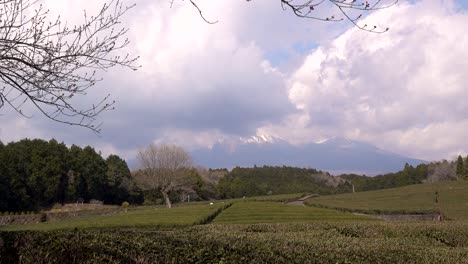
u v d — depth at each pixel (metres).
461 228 15.58
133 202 71.38
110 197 68.69
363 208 43.22
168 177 62.97
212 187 84.19
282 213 32.81
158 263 8.30
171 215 31.16
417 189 68.06
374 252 9.36
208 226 16.95
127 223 25.78
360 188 101.56
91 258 8.12
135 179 66.88
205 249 8.68
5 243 8.53
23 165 54.12
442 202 49.84
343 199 61.69
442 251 9.84
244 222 26.75
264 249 9.09
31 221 42.25
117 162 70.38
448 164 92.31
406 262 8.47
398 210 39.78
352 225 16.53
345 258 8.53
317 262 8.12
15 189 52.06
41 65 5.77
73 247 8.29
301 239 11.63
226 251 8.66
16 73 5.75
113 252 8.35
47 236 8.92
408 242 12.38
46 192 55.75
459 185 68.69
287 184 103.81
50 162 56.75
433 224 17.06
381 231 15.45
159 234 10.63
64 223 34.03
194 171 74.19
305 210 36.25
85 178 62.97
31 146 56.91
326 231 14.77
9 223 40.28
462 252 9.71
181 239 9.81
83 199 63.16
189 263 8.22
